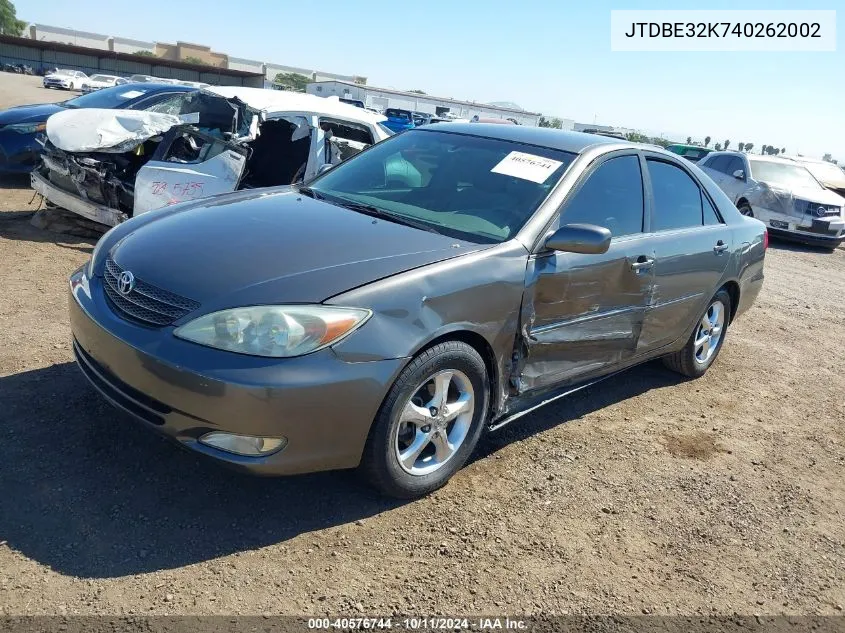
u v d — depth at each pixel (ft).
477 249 10.57
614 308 12.85
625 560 9.84
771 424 15.57
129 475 9.91
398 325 9.17
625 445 13.38
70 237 23.16
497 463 11.89
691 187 15.64
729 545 10.62
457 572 8.99
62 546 8.37
